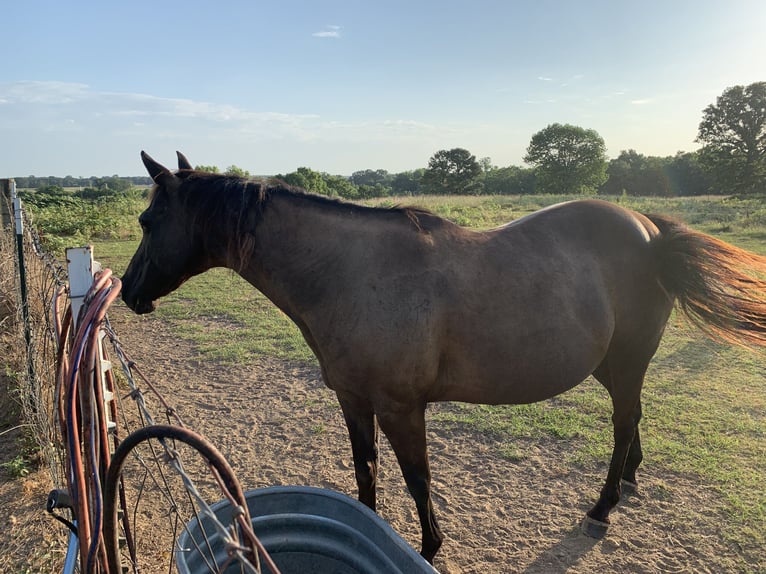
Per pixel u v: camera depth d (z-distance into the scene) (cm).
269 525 199
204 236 237
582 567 266
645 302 276
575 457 365
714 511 303
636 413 313
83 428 151
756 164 4931
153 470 369
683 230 286
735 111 4912
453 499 326
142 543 286
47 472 336
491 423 418
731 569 261
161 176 237
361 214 235
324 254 226
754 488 322
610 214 273
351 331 220
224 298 863
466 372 235
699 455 361
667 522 296
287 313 244
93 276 187
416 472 237
